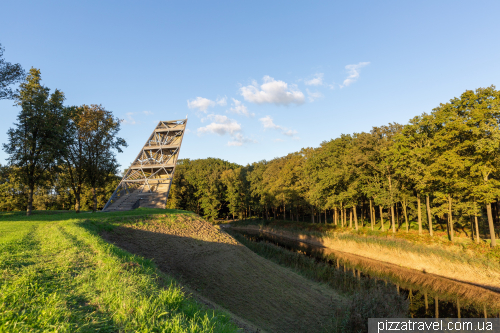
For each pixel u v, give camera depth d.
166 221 25.94
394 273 28.48
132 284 7.12
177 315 5.66
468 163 25.84
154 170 51.22
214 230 29.00
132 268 9.07
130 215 25.16
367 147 39.50
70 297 5.96
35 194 57.66
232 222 84.94
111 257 9.72
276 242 50.16
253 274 21.22
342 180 44.03
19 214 34.84
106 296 6.12
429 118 31.89
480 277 24.75
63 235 13.62
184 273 18.16
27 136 30.72
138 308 5.51
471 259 26.22
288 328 14.97
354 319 14.67
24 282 6.27
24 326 4.26
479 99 26.28
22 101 31.02
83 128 36.41
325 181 45.22
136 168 49.38
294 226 59.72
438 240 32.31
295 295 19.34
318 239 47.28
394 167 35.09
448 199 30.95
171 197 78.06
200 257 21.02
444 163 27.34
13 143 30.39
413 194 38.50
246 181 93.25
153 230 22.92
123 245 19.03
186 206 84.38
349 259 35.06
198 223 29.06
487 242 29.39
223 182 86.38
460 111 28.08
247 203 82.06
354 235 42.50
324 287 22.33
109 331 4.71
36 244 11.43
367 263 32.81
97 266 8.73
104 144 38.06
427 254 29.84
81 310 5.43
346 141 49.34
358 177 41.53
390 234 38.50
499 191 24.58
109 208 42.59
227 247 24.88
